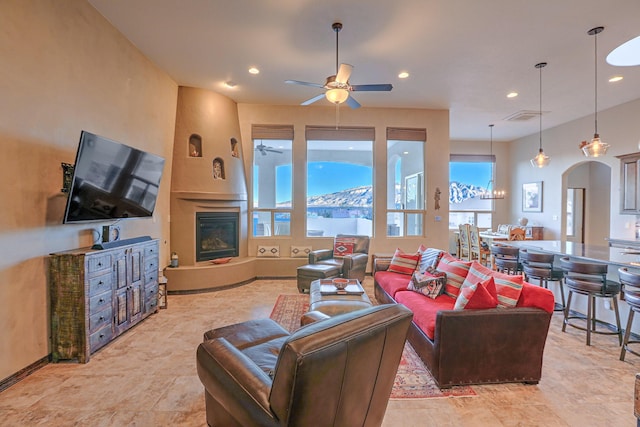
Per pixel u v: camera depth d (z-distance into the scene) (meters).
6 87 2.26
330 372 1.14
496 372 2.31
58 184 2.72
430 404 2.11
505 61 4.09
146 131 4.10
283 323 3.57
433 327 2.39
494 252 4.30
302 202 5.95
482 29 3.36
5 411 2.01
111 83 3.39
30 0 2.43
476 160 8.80
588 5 2.93
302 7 3.01
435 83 4.82
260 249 5.82
